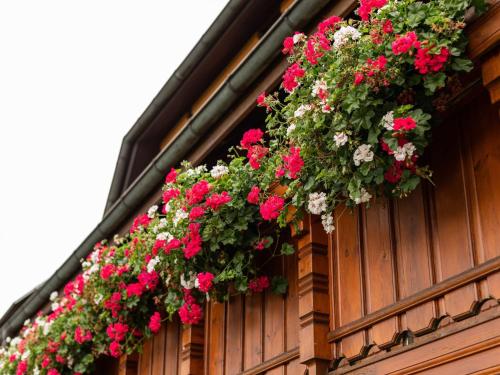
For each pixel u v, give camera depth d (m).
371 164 3.53
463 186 3.56
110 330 6.19
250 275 5.07
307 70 3.94
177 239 5.02
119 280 6.21
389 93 3.49
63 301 7.34
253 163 4.56
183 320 5.19
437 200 3.70
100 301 6.35
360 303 4.09
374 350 3.90
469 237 3.46
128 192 6.64
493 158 3.42
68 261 8.10
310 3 4.20
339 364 4.16
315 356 4.18
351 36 3.59
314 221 4.49
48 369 7.42
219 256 4.98
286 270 4.91
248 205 4.85
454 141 3.68
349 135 3.58
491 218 3.37
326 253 4.47
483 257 3.37
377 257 4.03
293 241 4.88
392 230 3.97
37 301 9.20
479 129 3.54
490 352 3.22
